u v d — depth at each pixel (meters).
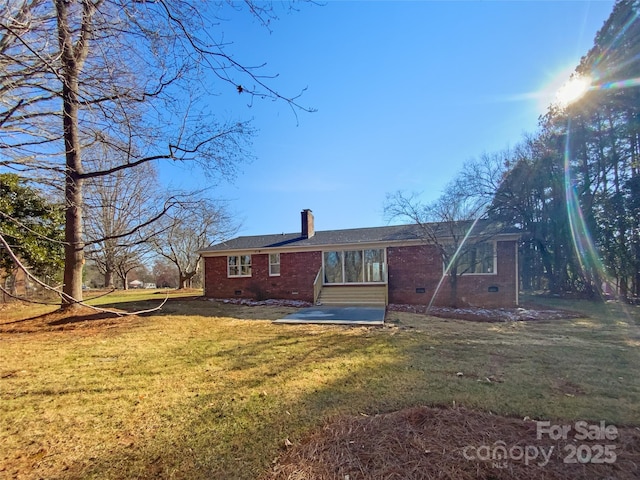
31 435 2.99
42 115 4.46
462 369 4.88
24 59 3.52
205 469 2.47
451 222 12.56
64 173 5.99
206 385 4.26
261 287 16.64
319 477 2.29
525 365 5.09
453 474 2.24
